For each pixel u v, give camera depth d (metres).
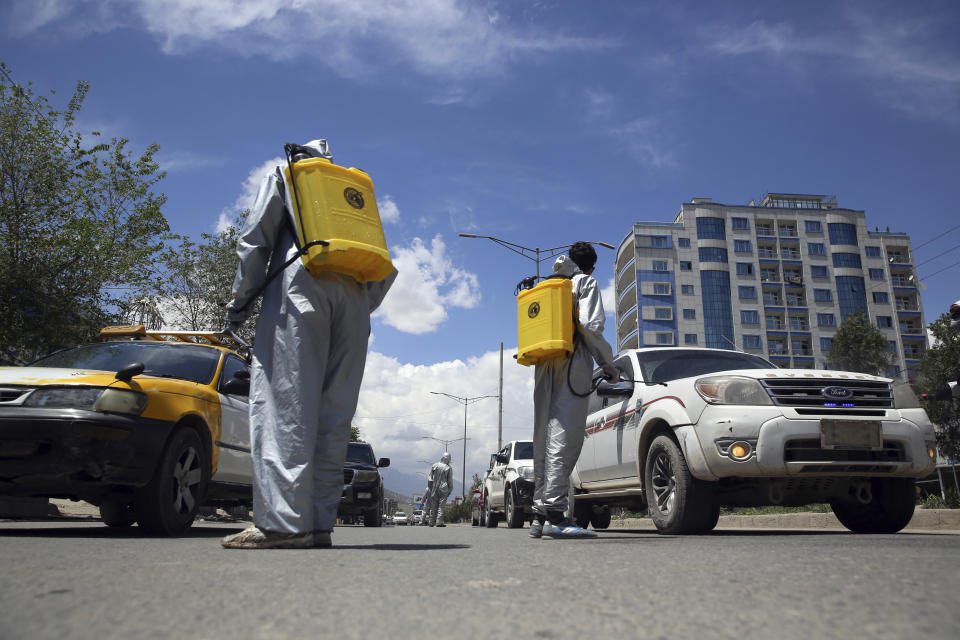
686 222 75.38
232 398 6.20
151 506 4.87
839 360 42.28
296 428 3.25
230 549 3.14
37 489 4.54
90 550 3.04
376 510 13.72
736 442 4.89
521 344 5.12
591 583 2.00
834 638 1.32
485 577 2.14
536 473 5.08
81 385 4.61
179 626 1.39
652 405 5.77
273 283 3.44
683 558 2.73
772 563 2.46
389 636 1.33
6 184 12.44
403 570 2.30
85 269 12.95
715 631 1.38
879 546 3.26
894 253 77.50
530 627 1.41
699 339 72.44
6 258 12.03
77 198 13.33
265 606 1.61
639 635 1.34
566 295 4.88
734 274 74.56
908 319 76.25
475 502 18.91
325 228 3.32
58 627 1.36
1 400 4.47
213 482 5.79
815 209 77.19
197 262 21.11
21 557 2.62
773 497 5.24
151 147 14.03
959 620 1.47
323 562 2.54
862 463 4.87
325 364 3.41
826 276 75.88
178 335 6.57
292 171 3.44
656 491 5.65
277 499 3.20
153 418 4.81
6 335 12.06
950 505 8.98
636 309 73.81
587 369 4.92
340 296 3.42
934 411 21.75
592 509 8.23
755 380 5.06
